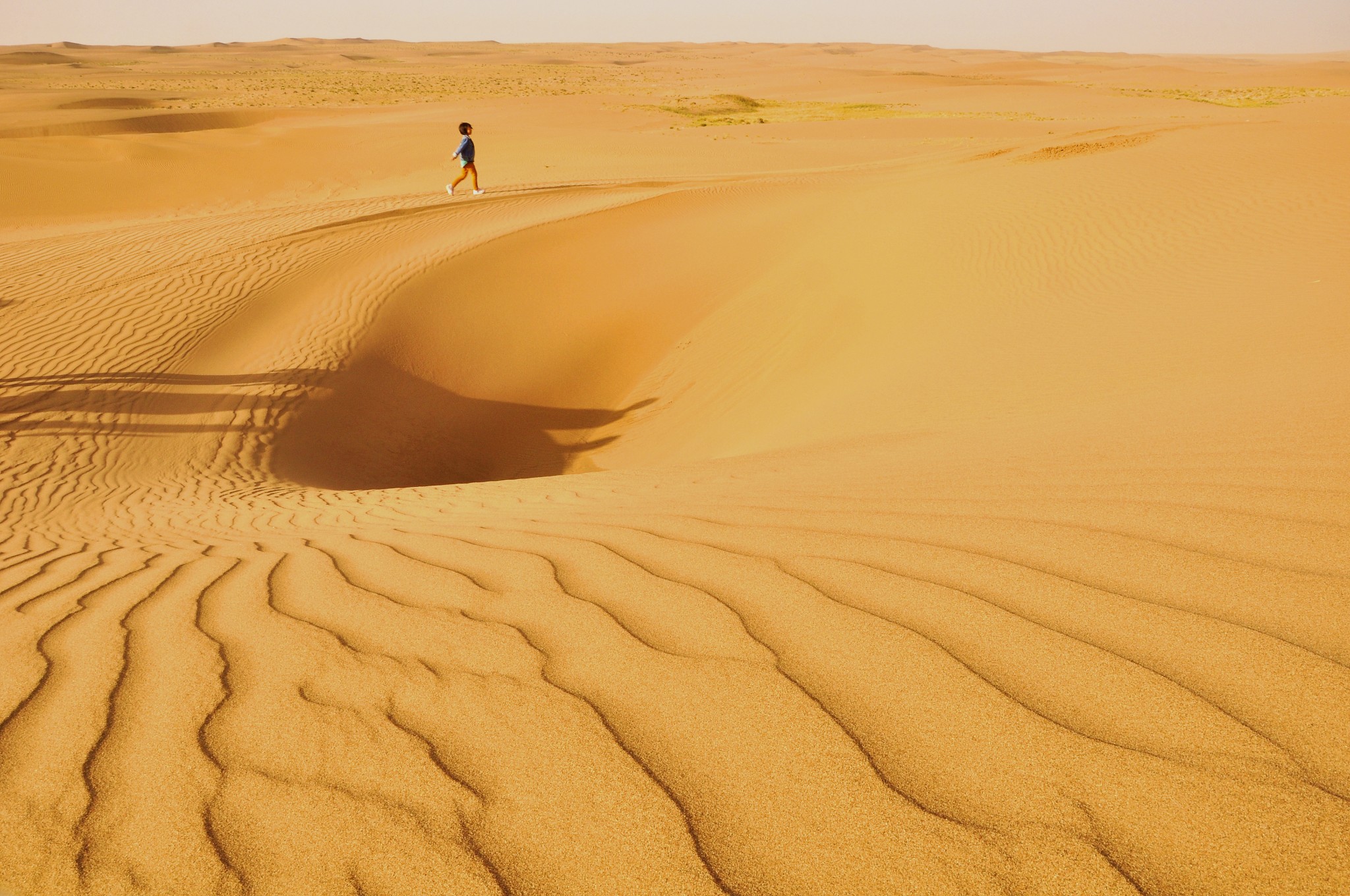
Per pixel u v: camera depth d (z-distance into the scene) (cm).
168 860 164
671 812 164
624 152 3322
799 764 173
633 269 1517
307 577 341
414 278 1420
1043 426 518
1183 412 468
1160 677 188
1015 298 1108
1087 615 220
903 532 304
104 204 2711
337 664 244
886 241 1433
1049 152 1894
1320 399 430
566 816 166
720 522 353
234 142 3500
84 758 202
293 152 3334
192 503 719
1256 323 775
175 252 1552
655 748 185
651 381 1291
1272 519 265
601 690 212
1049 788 158
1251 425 396
